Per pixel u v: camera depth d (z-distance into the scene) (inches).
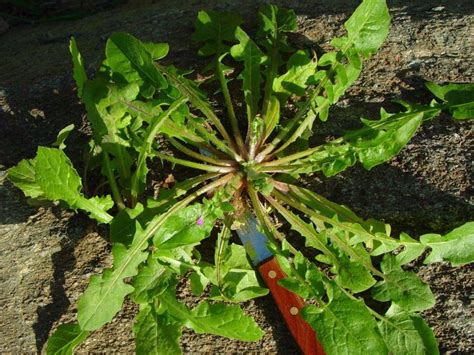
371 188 20.7
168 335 17.6
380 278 19.8
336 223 18.9
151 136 18.0
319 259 18.8
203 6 24.4
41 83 23.0
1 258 20.7
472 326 19.3
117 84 18.9
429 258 18.7
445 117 21.3
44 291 20.3
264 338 19.6
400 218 20.4
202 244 20.5
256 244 19.5
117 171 20.7
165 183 21.1
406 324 18.3
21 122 22.4
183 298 20.1
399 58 22.3
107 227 20.7
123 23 25.0
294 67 20.5
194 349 19.7
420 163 20.8
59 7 29.3
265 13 22.0
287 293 19.0
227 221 19.5
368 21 20.3
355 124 21.5
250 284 19.1
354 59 20.4
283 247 18.7
